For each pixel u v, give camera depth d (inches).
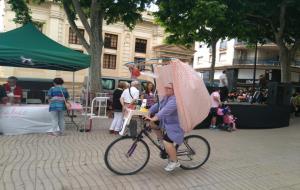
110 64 1456.7
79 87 1274.6
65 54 397.7
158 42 1533.0
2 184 202.1
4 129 359.6
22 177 216.5
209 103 237.5
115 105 392.8
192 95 227.9
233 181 235.3
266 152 340.8
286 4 624.4
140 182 220.7
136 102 383.6
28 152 282.5
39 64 450.6
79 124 453.1
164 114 228.1
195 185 221.3
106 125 461.1
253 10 635.5
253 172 261.3
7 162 248.7
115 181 219.5
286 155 331.6
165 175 238.5
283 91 569.0
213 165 274.2
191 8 597.3
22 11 687.1
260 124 523.8
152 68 289.7
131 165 237.3
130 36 1482.5
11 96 431.2
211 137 414.6
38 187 200.1
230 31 658.2
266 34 814.5
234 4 611.5
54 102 366.0
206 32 721.6
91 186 207.5
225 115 483.2
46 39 406.0
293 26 755.4
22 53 373.1
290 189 225.0
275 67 1706.4
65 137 358.3
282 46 757.3
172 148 234.5
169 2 620.7
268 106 532.4
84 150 299.6
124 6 657.6
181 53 1551.4
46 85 821.9
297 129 544.4
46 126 380.2
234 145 368.5
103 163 258.5
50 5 1289.4
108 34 1439.5
